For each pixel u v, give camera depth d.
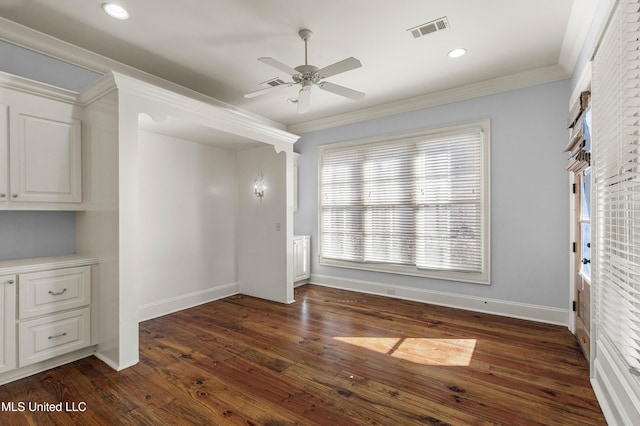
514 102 3.58
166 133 3.59
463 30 2.68
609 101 1.80
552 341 2.91
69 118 2.62
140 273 3.48
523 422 1.81
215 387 2.17
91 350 2.67
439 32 2.71
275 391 2.13
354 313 3.73
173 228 3.81
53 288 2.39
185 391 2.12
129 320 2.45
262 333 3.12
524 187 3.52
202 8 2.36
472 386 2.18
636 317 1.42
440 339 2.97
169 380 2.26
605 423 1.79
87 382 2.23
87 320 2.58
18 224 2.58
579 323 2.89
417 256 4.23
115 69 3.16
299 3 2.32
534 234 3.47
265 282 4.34
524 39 2.80
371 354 2.67
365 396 2.07
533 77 3.43
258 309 3.88
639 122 1.42
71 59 2.86
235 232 4.66
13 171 2.30
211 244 4.28
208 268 4.24
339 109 4.63
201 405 1.97
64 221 2.84
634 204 1.48
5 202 2.27
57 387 2.16
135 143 2.50
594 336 2.17
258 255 4.42
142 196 3.49
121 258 2.41
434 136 4.07
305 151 5.31
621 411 1.59
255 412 1.91
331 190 5.02
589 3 2.26
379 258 4.55
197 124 3.18
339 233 4.93
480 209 3.79
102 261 2.56
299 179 5.38
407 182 4.31
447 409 1.93
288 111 4.70
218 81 3.63
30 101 2.39
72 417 1.85
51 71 2.76
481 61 3.21
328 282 5.04
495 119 3.69
